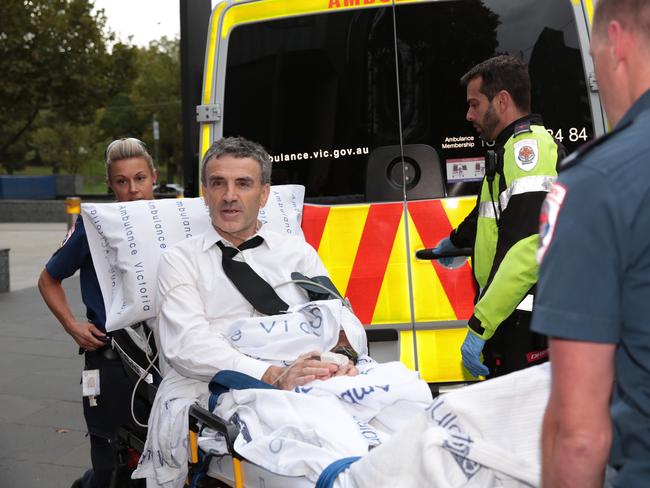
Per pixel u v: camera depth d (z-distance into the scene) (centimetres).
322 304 292
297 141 411
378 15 402
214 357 284
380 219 399
